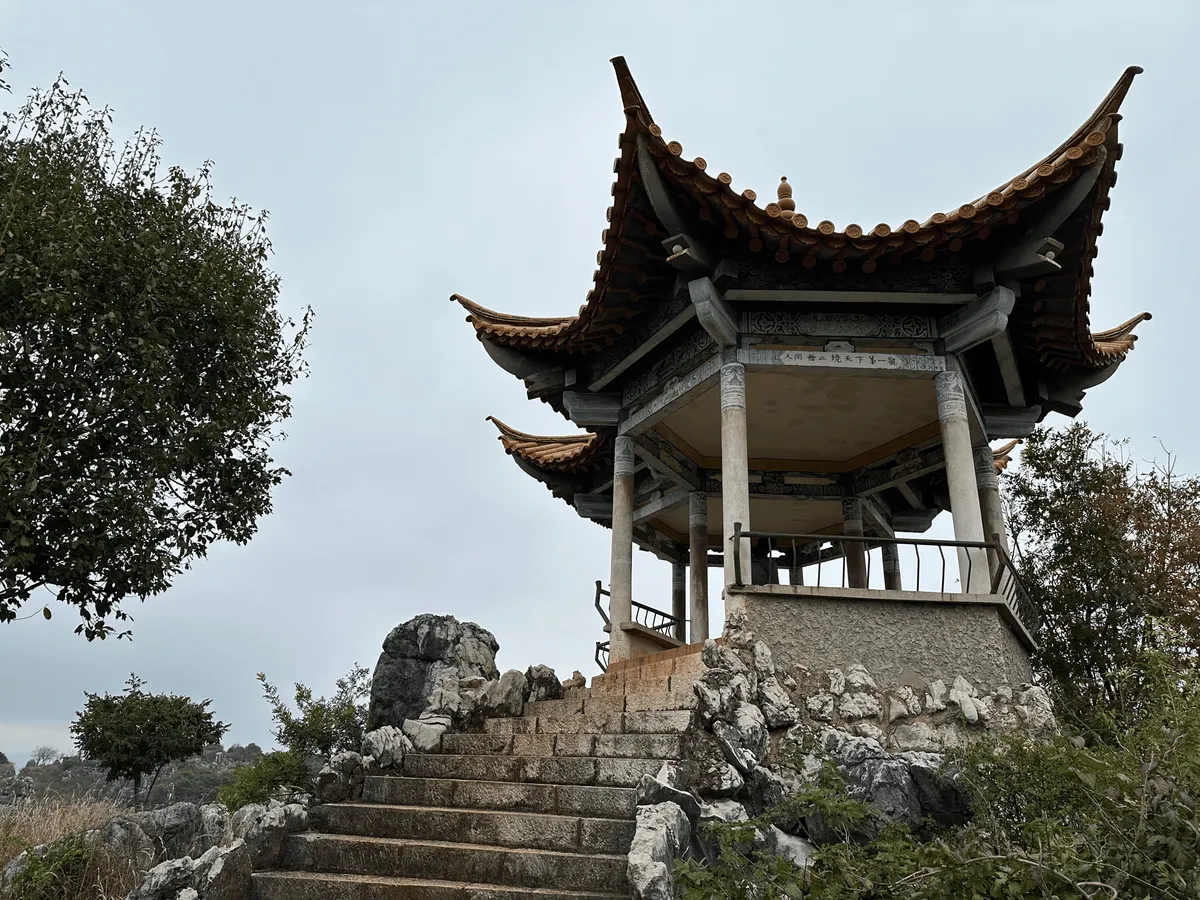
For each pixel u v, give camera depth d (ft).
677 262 30.89
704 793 22.09
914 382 37.50
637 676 31.45
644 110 26.73
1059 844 14.58
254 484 42.04
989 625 28.22
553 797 22.66
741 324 33.55
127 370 35.29
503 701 29.84
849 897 14.46
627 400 40.42
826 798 17.99
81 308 34.19
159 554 35.76
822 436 44.52
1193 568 40.60
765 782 22.58
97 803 34.53
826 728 25.88
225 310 38.88
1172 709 16.43
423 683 33.04
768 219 29.27
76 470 33.73
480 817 21.88
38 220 33.65
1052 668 40.96
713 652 25.76
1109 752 17.75
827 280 32.17
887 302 32.81
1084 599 42.32
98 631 34.30
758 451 46.75
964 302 32.45
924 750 25.70
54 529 32.99
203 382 39.04
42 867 26.14
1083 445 46.78
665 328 35.04
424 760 26.37
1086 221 29.94
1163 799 13.98
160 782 101.60
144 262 36.70
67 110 39.75
